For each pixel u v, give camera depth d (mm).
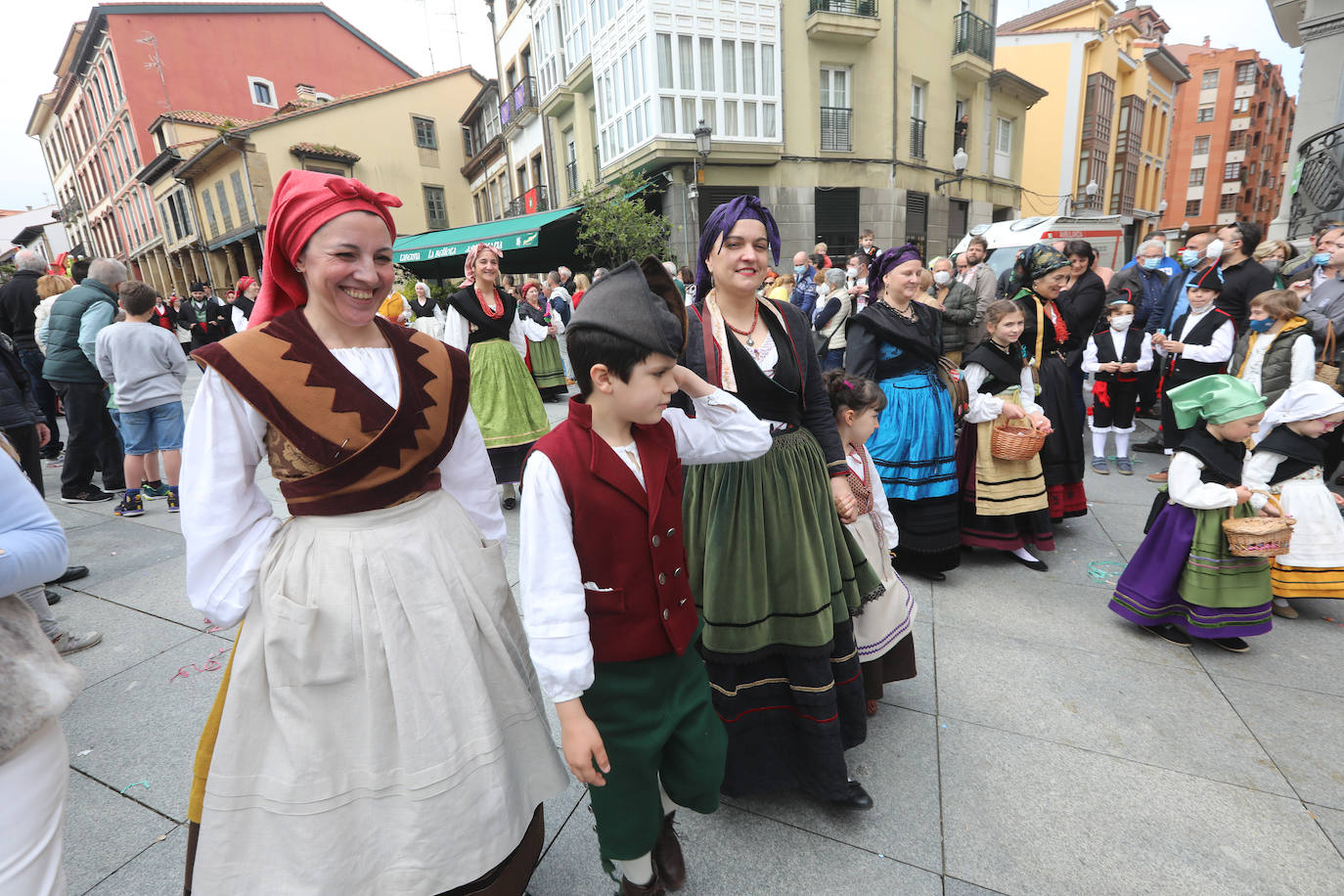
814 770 1760
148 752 2098
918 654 2645
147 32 23312
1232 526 2395
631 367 1158
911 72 15148
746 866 1695
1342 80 7535
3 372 3512
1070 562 3492
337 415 1143
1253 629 2520
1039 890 1604
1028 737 2150
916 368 3100
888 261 2992
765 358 1719
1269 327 3693
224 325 11727
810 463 1756
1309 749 2053
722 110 13031
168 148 22172
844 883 1636
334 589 1141
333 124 20875
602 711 1339
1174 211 47125
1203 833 1756
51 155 42062
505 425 3979
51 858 1062
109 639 2795
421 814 1169
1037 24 22562
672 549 1352
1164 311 6242
